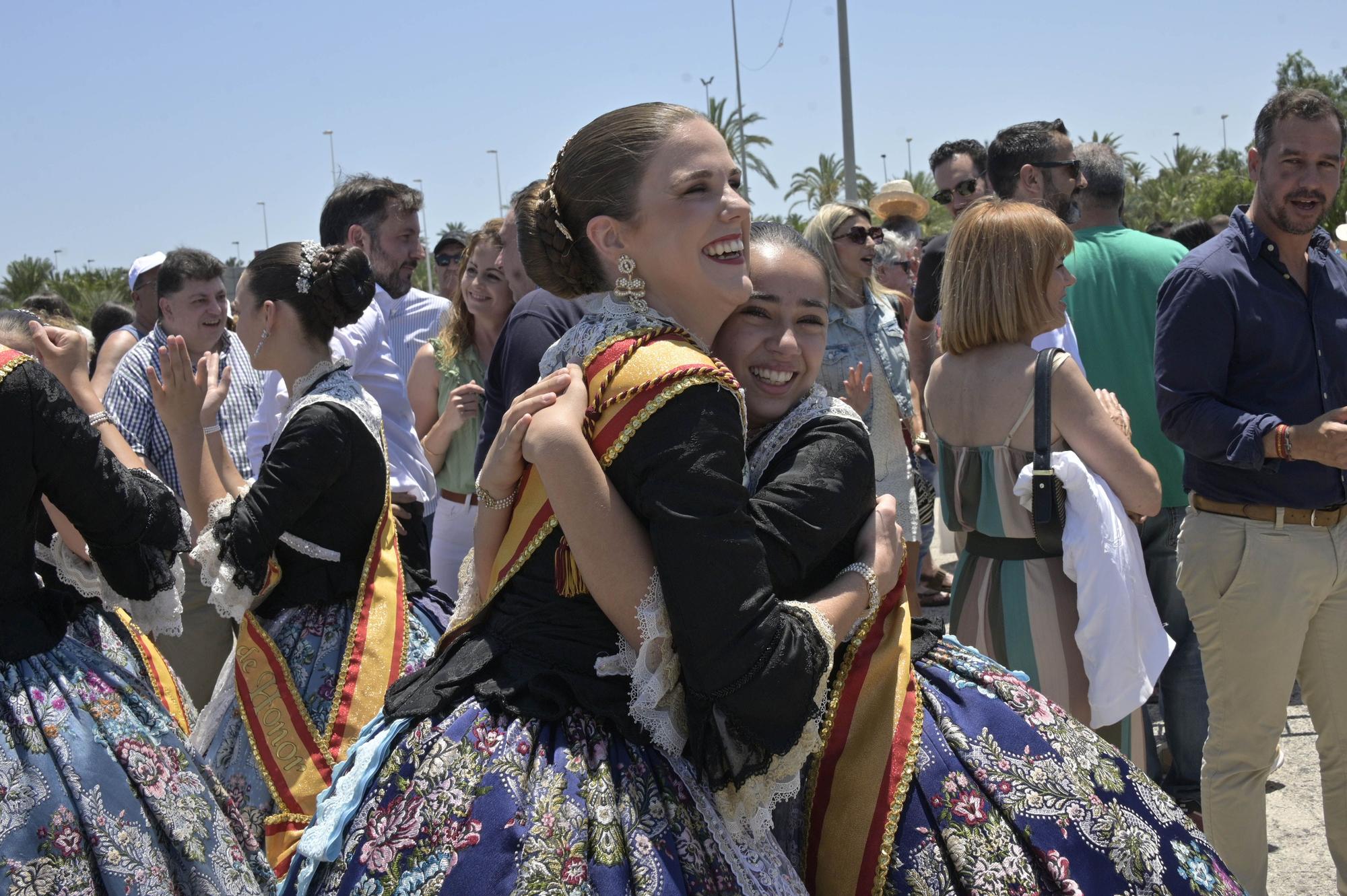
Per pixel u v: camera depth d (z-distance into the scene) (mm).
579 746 1646
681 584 1534
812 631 1637
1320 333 3301
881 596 1859
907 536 4289
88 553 2465
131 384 4371
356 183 5324
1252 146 3342
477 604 1929
